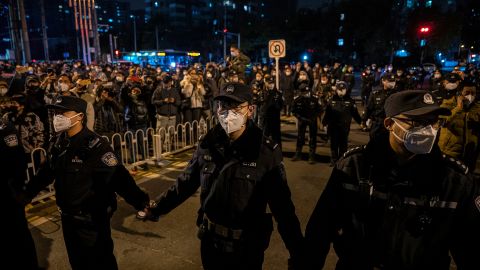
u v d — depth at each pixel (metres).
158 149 7.60
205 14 115.38
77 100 2.91
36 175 3.17
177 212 5.17
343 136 7.24
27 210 5.30
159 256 4.06
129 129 7.83
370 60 56.91
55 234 4.58
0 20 72.81
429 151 1.67
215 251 2.36
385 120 1.77
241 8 113.69
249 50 65.00
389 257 1.74
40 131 5.92
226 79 9.86
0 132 3.17
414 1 61.97
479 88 8.56
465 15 38.97
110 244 3.07
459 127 4.68
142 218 2.95
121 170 2.97
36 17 96.69
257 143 2.29
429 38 40.56
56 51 84.56
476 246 1.67
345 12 53.56
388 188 1.74
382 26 48.97
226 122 2.23
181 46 85.94
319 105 7.73
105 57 46.09
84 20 81.56
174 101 8.80
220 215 2.32
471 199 1.67
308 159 8.09
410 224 1.69
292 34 60.19
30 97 6.55
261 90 8.54
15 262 3.19
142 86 9.05
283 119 14.05
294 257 2.19
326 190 1.97
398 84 11.65
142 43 79.56
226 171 2.29
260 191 2.28
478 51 37.25
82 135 2.91
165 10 113.06
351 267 1.87
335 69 19.48
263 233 2.38
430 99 1.67
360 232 1.80
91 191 2.88
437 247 1.69
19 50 22.88
